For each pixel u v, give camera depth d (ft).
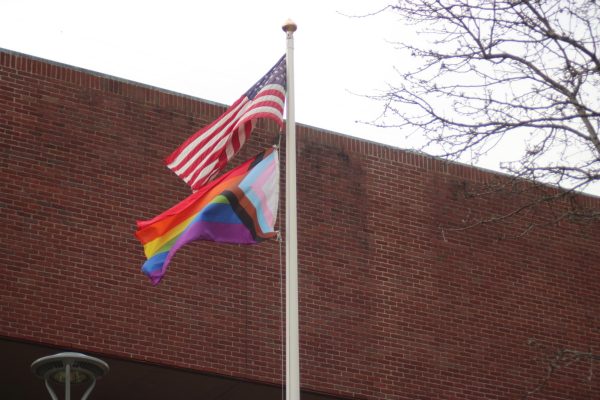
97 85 86.17
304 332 86.74
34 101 83.76
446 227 94.73
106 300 81.10
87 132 84.64
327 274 89.15
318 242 89.66
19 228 80.28
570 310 97.50
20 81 83.92
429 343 90.89
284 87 67.51
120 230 83.10
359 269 90.43
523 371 93.56
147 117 86.94
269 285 86.53
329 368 86.63
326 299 88.38
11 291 78.69
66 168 83.05
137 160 85.40
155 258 65.87
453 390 90.43
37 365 68.18
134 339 81.00
